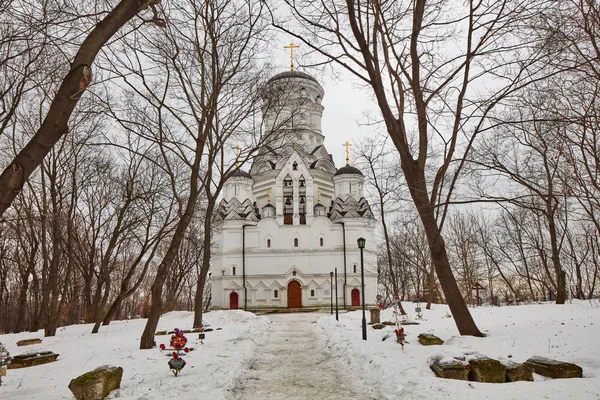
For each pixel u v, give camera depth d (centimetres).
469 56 1612
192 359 1509
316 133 7225
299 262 6138
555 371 1048
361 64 1769
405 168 1769
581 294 4566
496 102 1555
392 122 1752
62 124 761
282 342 2125
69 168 3122
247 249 6159
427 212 1728
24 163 726
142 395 1035
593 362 1168
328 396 1093
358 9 1661
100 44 813
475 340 1573
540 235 4553
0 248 4234
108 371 1080
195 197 2005
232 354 1584
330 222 6234
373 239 6288
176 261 6000
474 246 6066
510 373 1038
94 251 4316
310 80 7238
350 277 6059
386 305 5297
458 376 1062
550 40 1441
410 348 1502
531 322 1973
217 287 6203
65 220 3522
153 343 1867
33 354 1666
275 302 6016
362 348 1546
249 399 1082
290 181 6444
